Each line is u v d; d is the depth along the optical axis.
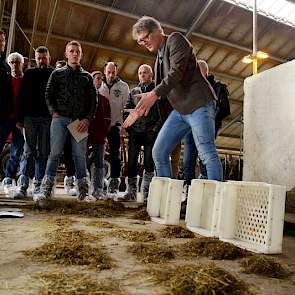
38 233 1.69
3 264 1.15
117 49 9.51
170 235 1.84
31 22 8.44
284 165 3.12
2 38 3.38
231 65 11.13
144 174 3.63
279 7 9.16
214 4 8.72
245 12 9.14
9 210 2.43
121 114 4.04
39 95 3.30
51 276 1.04
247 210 1.76
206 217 2.10
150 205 2.51
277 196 1.58
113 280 1.03
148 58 9.98
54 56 9.54
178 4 8.64
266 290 1.01
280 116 3.20
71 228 1.87
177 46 2.24
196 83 2.31
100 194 3.65
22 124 3.45
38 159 3.31
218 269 1.09
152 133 3.56
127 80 10.82
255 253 1.53
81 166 3.21
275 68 3.30
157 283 1.01
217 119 3.60
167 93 2.21
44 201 2.68
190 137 3.37
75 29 8.84
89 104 3.23
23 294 0.89
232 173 9.12
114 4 8.23
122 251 1.41
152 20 2.42
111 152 4.01
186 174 3.41
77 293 0.91
